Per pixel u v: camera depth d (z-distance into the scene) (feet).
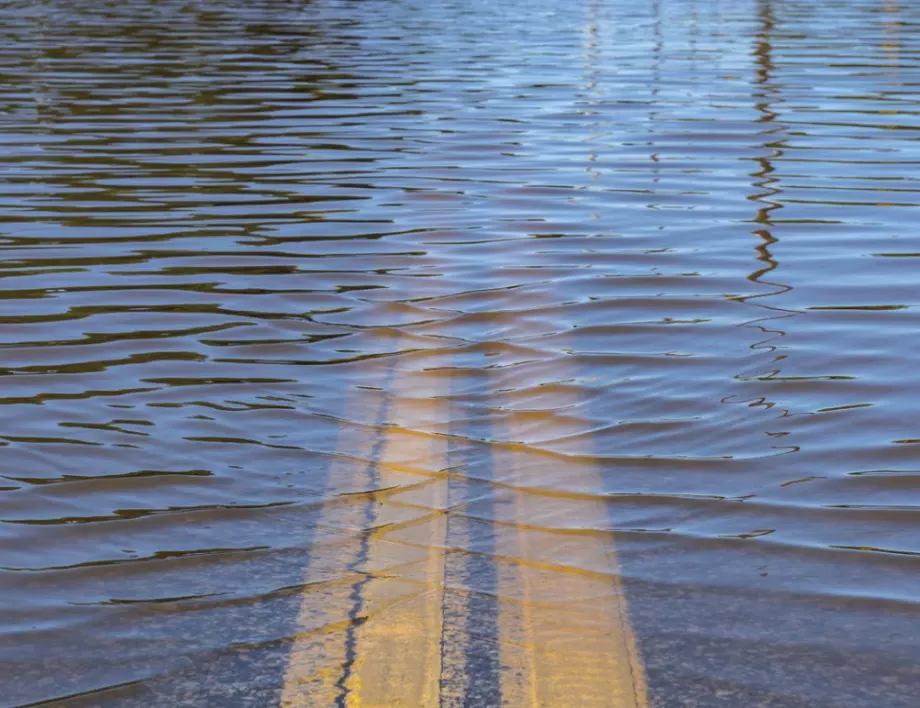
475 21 53.62
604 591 8.55
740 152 25.02
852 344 13.58
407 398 12.16
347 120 28.86
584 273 16.51
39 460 10.64
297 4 61.52
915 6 61.36
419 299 15.42
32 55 39.52
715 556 9.04
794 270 16.57
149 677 7.59
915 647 7.87
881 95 31.96
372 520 9.62
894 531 9.41
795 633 8.04
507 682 7.50
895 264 16.76
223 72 36.47
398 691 7.41
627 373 12.80
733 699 7.34
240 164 23.93
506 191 21.66
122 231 18.84
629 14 57.62
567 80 35.40
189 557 9.05
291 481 10.30
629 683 7.48
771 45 43.75
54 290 15.72
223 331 14.16
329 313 14.85
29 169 23.30
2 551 9.11
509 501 9.95
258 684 7.50
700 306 15.05
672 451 10.89
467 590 8.56
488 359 13.26
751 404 11.91
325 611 8.30
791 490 10.11
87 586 8.65
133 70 36.50
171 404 11.95
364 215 19.93
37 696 7.39
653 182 22.35
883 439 11.05
